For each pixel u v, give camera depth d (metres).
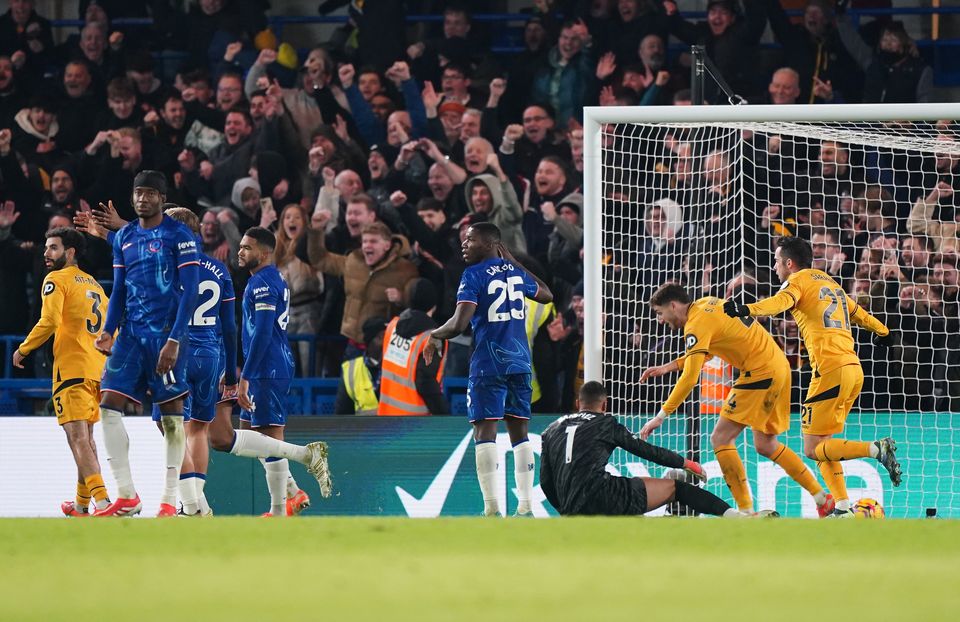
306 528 17.86
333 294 44.47
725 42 48.69
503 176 44.97
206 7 52.34
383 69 49.72
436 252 44.28
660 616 9.95
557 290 42.91
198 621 9.78
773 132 37.06
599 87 48.00
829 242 42.78
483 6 54.97
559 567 13.40
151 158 48.78
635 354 40.50
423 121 48.03
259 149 47.75
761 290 41.88
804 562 13.91
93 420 30.97
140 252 25.98
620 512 25.41
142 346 26.08
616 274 41.84
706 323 28.44
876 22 49.72
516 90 48.75
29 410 42.88
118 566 13.55
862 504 30.14
